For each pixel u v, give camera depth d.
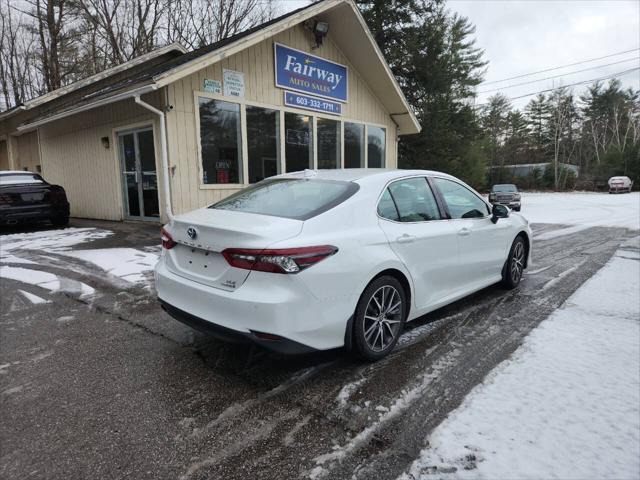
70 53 21.62
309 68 10.78
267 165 10.06
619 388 2.71
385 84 12.62
